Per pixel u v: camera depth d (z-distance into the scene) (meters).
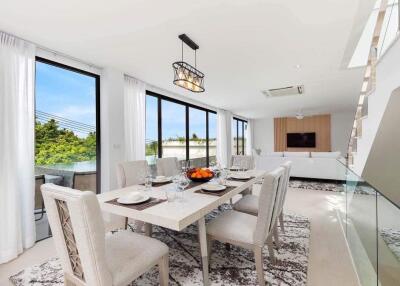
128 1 1.81
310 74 3.76
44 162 2.99
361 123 2.77
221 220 1.94
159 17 2.05
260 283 1.64
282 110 7.77
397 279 1.45
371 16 2.20
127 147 3.67
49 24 2.15
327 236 2.58
